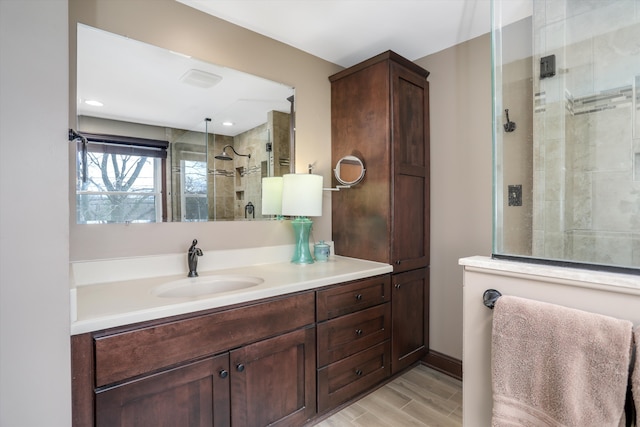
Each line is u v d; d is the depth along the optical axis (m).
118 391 1.04
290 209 1.96
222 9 1.79
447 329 2.24
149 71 1.65
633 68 1.33
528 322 0.84
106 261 1.52
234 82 1.93
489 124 2.04
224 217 1.90
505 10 1.63
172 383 1.15
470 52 2.12
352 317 1.78
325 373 1.65
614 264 0.93
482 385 1.01
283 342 1.47
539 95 1.48
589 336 0.74
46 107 0.81
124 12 1.57
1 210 0.77
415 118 2.21
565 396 0.76
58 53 0.83
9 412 0.79
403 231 2.12
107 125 1.54
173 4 1.71
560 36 1.49
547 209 1.31
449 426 1.64
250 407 1.36
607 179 1.34
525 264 0.96
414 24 1.93
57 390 0.85
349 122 2.27
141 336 1.09
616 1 1.38
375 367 1.92
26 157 0.79
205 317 1.23
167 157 1.71
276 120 2.12
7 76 0.77
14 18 0.77
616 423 0.70
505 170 1.34
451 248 2.23
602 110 1.38
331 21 1.91
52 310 0.84
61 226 0.84
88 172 1.49
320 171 2.36
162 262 1.67
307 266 1.98
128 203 1.59
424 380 2.12
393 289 2.03
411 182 2.18
